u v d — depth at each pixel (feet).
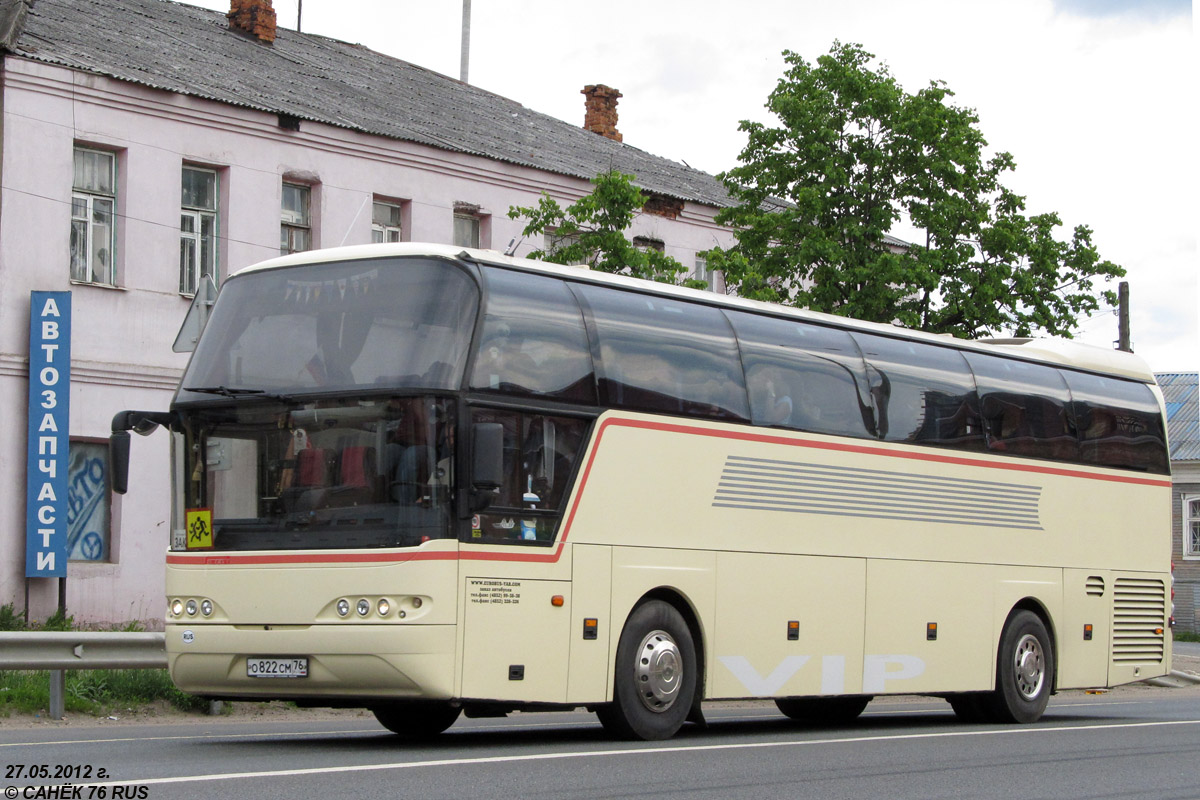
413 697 35.65
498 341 37.96
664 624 41.81
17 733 42.14
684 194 117.29
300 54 109.91
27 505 76.33
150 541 81.92
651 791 29.35
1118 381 61.67
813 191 98.48
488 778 30.40
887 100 99.50
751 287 94.38
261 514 37.55
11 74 77.46
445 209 98.84
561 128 126.52
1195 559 195.52
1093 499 58.70
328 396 37.27
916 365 52.03
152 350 82.99
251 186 88.17
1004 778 34.01
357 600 35.94
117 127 81.87
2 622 71.20
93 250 81.61
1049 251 103.24
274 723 49.67
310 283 38.88
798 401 47.06
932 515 51.37
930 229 100.99
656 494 41.75
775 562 45.37
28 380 77.30
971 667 52.54
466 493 36.45
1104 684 58.49
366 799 26.73
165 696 52.90
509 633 37.29
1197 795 31.73
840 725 52.54
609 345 41.16
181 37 98.12
